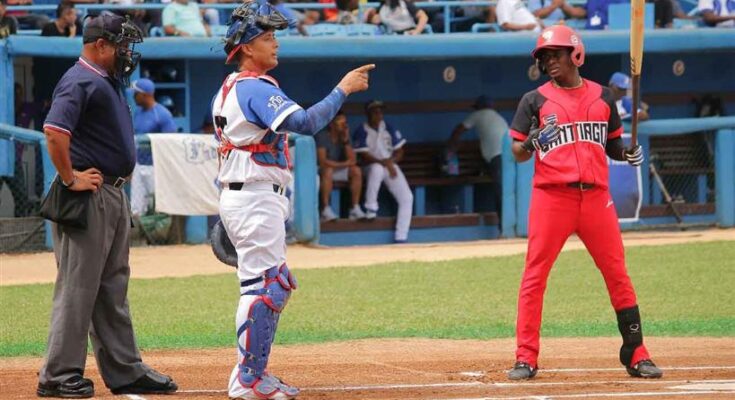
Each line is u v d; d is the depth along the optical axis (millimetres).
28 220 48969
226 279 42250
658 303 36844
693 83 64938
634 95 22438
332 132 55688
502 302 37438
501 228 56125
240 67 19031
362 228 56031
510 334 31109
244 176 18625
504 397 19406
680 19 63625
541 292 22094
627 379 21891
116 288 20359
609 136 22641
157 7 54531
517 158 22297
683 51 59781
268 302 18719
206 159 50719
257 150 18641
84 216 19562
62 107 19422
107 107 19969
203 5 55250
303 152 51844
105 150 20031
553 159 21688
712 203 58906
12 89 50406
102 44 19984
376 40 54875
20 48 50000
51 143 19359
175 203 50250
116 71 20266
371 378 22359
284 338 30484
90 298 19875
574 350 27578
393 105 61156
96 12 54906
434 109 61844
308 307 36500
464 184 60000
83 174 19672
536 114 21984
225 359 26250
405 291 39656
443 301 37625
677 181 59719
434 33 59156
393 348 28438
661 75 64188
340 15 57281
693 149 59250
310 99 60094
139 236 50781
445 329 32156
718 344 28734
